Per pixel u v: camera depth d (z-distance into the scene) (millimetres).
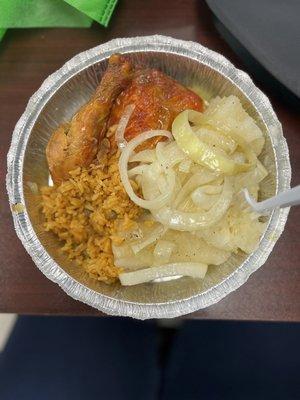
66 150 228
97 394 306
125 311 224
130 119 229
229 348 304
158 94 231
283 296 239
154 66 245
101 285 235
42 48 257
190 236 229
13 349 315
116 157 229
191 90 245
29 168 238
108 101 226
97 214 228
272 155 231
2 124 254
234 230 226
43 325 317
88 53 240
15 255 246
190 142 221
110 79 227
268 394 295
